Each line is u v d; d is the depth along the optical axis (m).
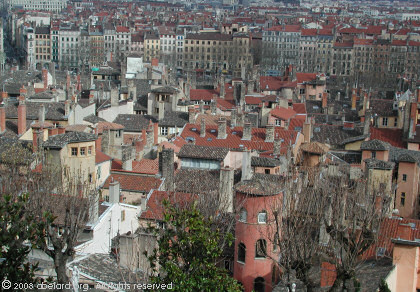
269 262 89.62
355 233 82.31
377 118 198.50
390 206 105.38
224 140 153.00
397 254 81.75
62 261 70.25
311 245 78.38
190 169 125.62
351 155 150.50
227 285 65.06
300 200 91.25
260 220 89.56
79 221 81.69
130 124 176.50
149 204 101.62
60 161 112.25
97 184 117.81
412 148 167.38
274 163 125.44
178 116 179.25
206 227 65.81
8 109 168.38
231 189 107.25
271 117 185.75
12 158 112.81
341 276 72.94
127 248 80.56
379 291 74.62
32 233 67.06
